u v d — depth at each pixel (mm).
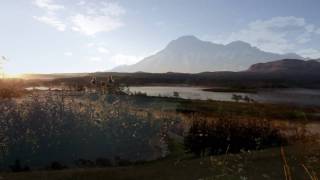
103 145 12211
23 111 12609
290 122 24344
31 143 11391
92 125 12703
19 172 9547
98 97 16469
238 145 13367
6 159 10781
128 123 13570
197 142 13008
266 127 14883
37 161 10922
